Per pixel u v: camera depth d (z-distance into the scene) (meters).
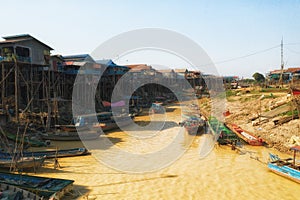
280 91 59.97
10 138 29.22
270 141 30.27
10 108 35.78
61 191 16.30
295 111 36.41
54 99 38.03
